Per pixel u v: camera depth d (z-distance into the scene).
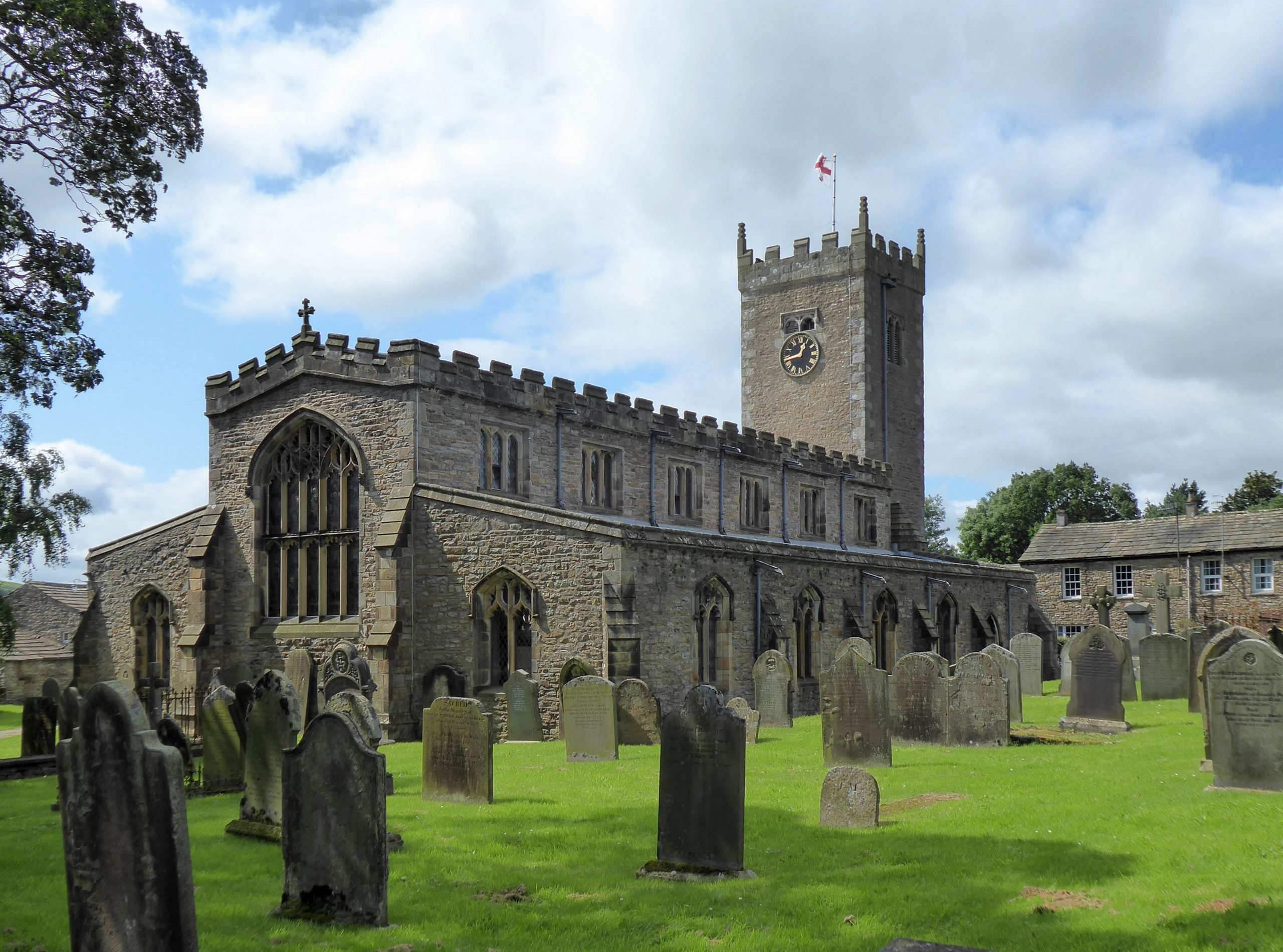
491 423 32.22
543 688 27.88
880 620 41.09
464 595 28.97
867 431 54.75
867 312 55.34
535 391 33.56
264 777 14.61
